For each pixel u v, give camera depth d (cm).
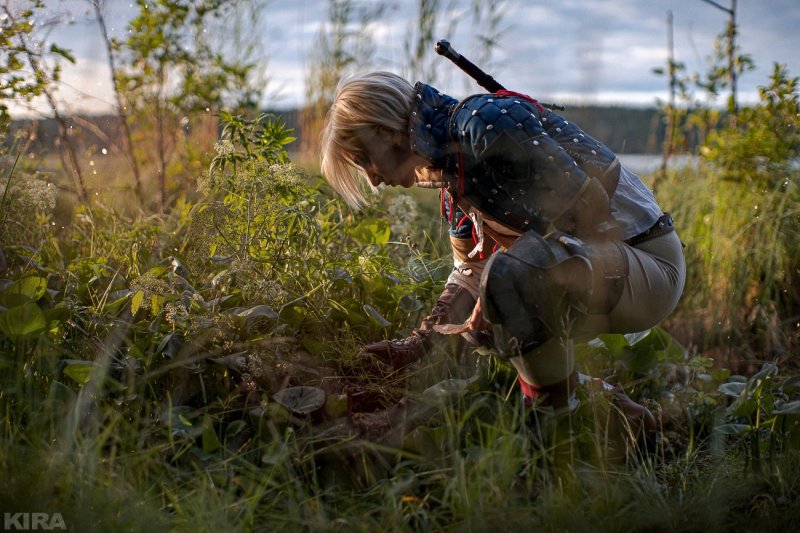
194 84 420
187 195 390
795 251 360
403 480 191
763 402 229
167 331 224
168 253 283
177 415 198
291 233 258
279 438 193
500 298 184
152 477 184
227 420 212
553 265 185
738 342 336
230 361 210
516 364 208
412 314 273
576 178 192
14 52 279
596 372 267
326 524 172
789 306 348
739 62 438
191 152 418
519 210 202
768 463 212
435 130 206
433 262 307
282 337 228
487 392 214
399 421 212
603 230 204
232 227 250
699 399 256
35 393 203
